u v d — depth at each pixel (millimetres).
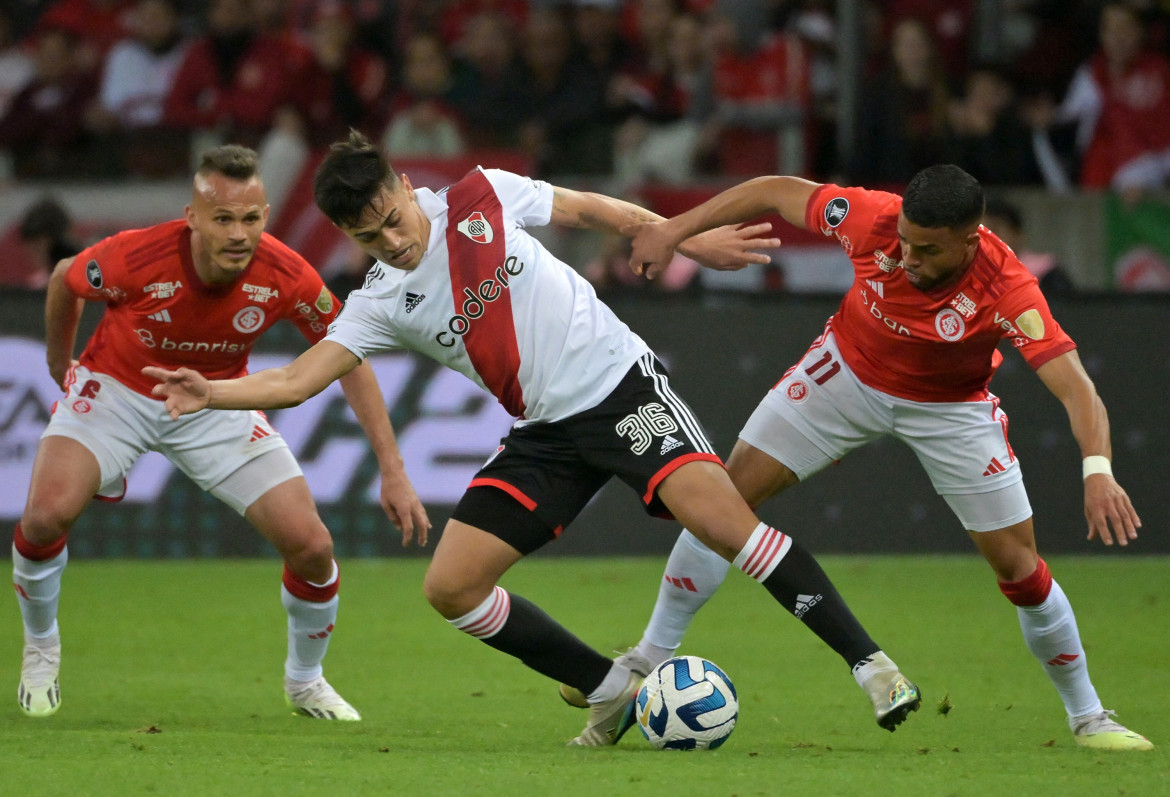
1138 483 31922
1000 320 14633
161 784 12773
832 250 34656
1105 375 31812
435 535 31922
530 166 38250
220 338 17281
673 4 43125
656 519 32688
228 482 17281
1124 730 15328
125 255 16766
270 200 39031
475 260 14602
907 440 16266
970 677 20250
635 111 41781
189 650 22500
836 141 40969
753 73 41438
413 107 41750
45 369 31234
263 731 16297
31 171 42344
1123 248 36250
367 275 15078
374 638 23641
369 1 46219
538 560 32562
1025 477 31969
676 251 16609
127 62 43719
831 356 16469
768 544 14234
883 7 43688
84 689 19266
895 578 29719
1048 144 40938
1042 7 44188
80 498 16984
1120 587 28672
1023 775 13273
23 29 47906
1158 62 40906
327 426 31906
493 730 16531
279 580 29641
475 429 31703
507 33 43438
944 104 39500
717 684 14734
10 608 26328
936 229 13852
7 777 13062
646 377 15023
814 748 15125
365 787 12648
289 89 42562
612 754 14438
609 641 23312
